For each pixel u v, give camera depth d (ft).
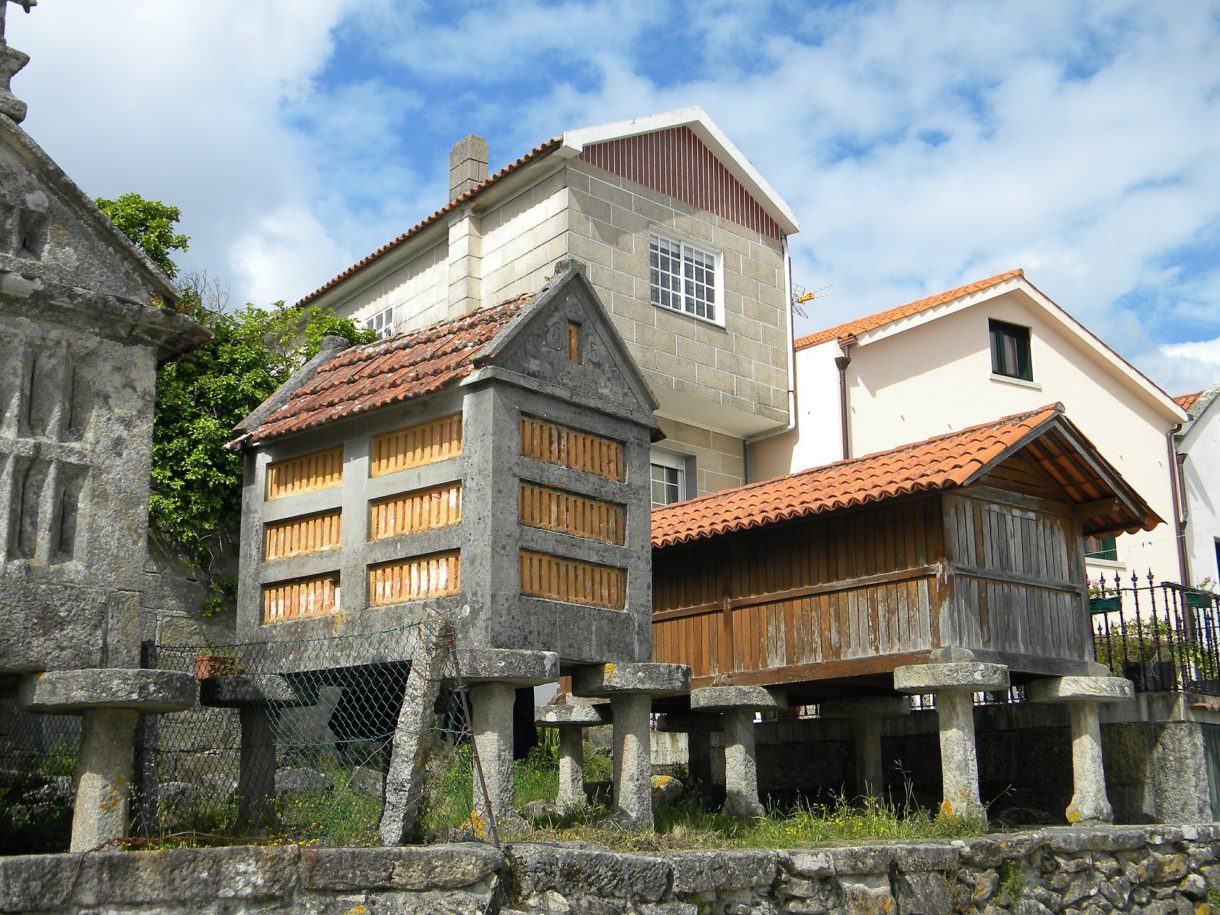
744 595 37.96
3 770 25.94
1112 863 32.14
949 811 32.09
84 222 20.53
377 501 27.40
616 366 28.50
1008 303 68.23
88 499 19.95
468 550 25.04
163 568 39.29
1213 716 37.96
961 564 33.55
